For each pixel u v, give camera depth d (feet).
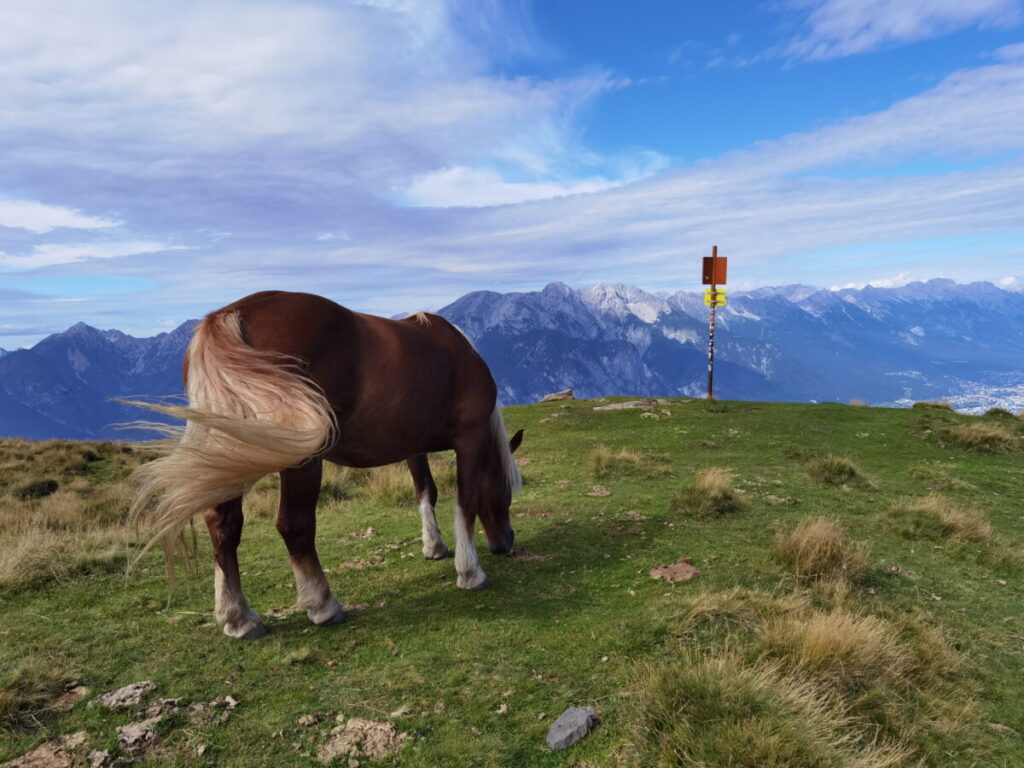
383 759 9.34
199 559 19.72
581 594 16.22
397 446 15.06
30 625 13.91
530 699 10.96
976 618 15.14
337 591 16.92
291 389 11.62
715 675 10.53
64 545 19.65
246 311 12.70
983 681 12.16
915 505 24.35
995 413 56.90
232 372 11.55
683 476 34.32
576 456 43.55
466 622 14.43
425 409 15.12
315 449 11.48
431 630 14.05
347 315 13.91
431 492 19.95
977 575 18.30
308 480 13.51
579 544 20.97
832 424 52.90
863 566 17.28
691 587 16.29
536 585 17.03
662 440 49.21
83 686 11.21
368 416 13.92
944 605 15.84
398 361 14.25
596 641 13.21
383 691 11.26
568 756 9.41
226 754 9.41
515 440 20.39
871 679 11.46
